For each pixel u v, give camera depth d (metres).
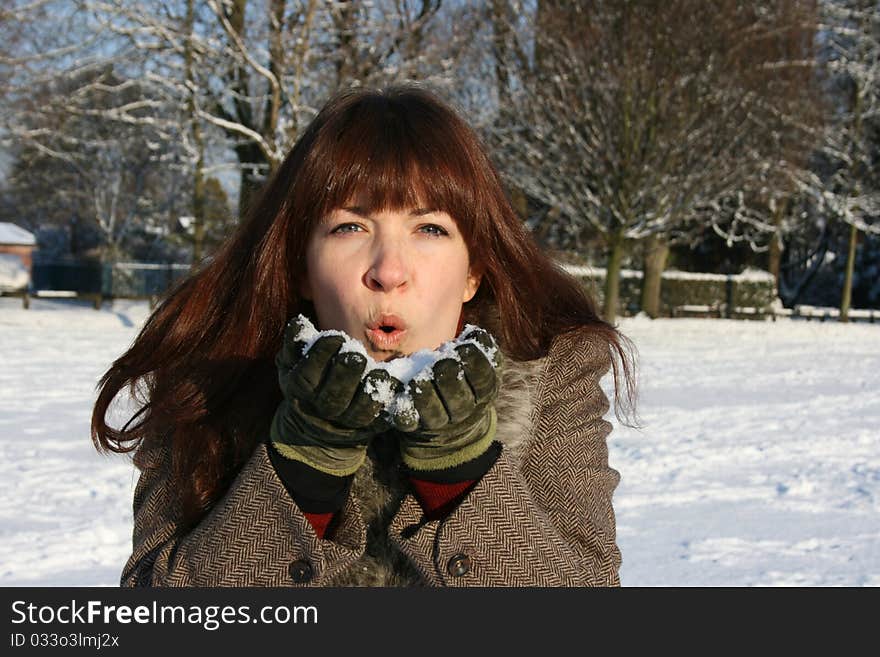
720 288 32.72
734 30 21.27
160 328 1.48
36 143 21.09
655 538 5.10
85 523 5.26
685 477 6.67
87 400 9.91
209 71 18.34
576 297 1.55
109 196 40.16
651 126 20.88
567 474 1.39
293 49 17.08
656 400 10.63
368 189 1.24
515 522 1.22
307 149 1.33
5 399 9.80
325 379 1.07
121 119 19.09
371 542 1.35
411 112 1.31
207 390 1.40
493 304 1.46
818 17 25.48
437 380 1.06
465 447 1.20
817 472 6.87
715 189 21.97
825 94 28.22
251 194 1.56
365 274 1.23
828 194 30.31
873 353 18.02
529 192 22.42
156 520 1.40
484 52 20.70
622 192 21.20
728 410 9.88
